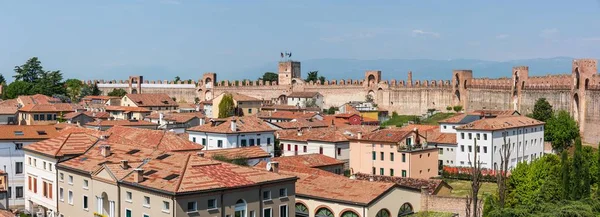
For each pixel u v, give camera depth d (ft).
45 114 643.04
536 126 568.41
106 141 353.92
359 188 320.09
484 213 318.65
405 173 465.47
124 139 400.67
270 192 279.08
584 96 622.54
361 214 301.84
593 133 606.55
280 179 281.74
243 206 267.80
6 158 384.27
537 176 379.35
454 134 545.44
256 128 480.23
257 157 383.65
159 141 386.93
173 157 294.05
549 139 602.03
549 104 642.22
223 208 260.01
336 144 493.36
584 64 625.82
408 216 325.83
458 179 493.36
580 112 627.87
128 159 307.37
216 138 465.88
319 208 316.60
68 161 325.21
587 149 445.78
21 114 648.38
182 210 248.73
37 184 351.87
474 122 531.50
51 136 400.67
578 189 343.67
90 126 542.16
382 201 311.68
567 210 271.90
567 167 349.82
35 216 353.72
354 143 498.28
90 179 299.99
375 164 483.92
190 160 283.18
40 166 347.77
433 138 545.85
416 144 485.15
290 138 526.16
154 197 257.14
